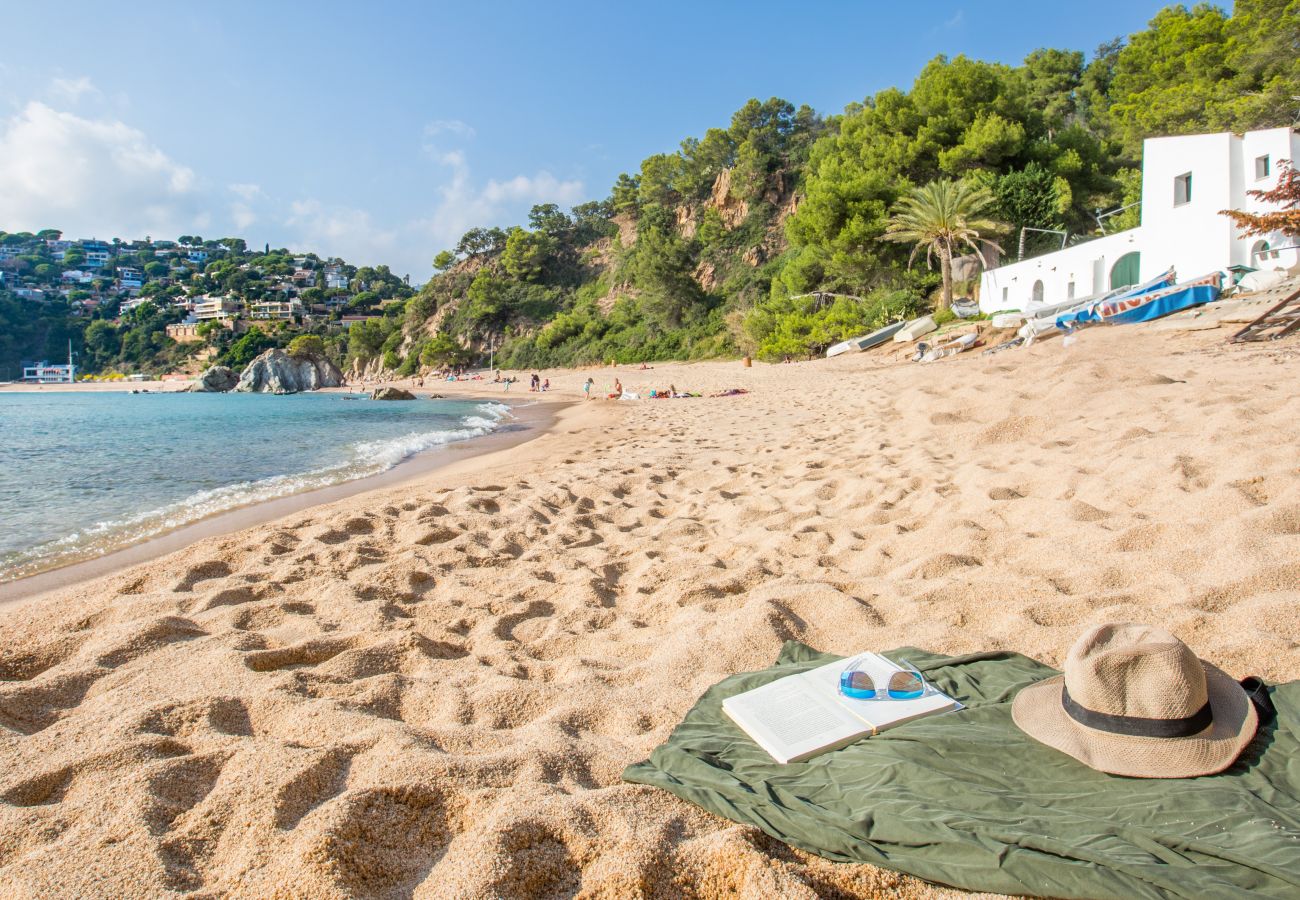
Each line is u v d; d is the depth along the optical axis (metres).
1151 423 7.77
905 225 36.50
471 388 64.62
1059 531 5.26
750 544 6.11
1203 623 3.67
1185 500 5.27
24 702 3.62
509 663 4.11
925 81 43.06
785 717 3.05
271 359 80.75
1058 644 3.74
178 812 2.65
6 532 8.70
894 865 2.21
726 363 52.66
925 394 12.05
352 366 113.19
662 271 66.44
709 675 3.82
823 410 16.19
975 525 5.71
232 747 3.06
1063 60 56.06
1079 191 39.34
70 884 2.22
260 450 17.78
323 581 5.61
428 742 3.13
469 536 6.89
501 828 2.40
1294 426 6.51
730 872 2.24
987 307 33.25
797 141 73.25
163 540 8.12
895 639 4.01
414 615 4.90
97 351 157.38
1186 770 2.40
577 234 99.44
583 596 5.19
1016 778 2.52
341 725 3.28
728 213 76.06
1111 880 1.99
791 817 2.42
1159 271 23.94
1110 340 15.75
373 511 8.01
